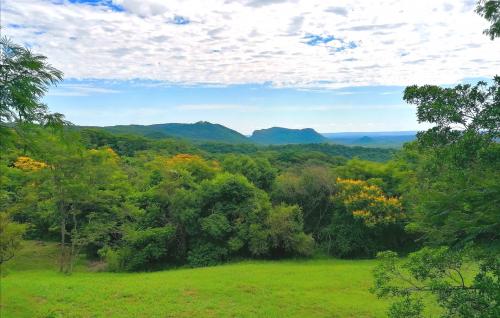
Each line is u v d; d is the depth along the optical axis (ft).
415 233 87.81
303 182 101.86
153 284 57.21
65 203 79.30
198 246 88.74
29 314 43.29
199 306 47.44
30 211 84.69
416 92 21.57
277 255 91.81
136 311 45.60
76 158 69.21
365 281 60.49
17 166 94.53
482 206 22.41
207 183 93.71
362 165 106.63
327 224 101.91
